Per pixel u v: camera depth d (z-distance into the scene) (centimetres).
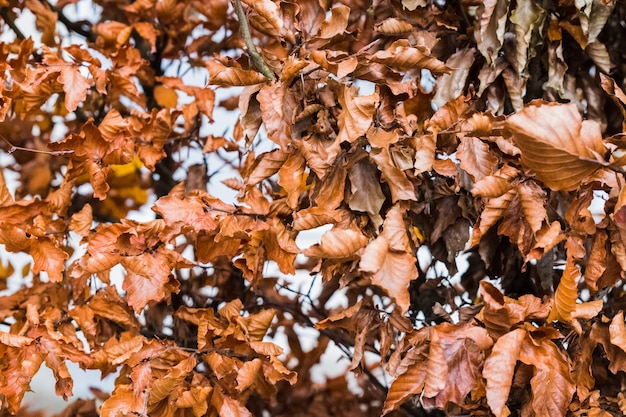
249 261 117
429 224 124
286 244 114
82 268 118
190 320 126
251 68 116
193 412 119
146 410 117
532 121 102
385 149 112
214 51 147
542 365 108
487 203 113
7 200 122
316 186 115
